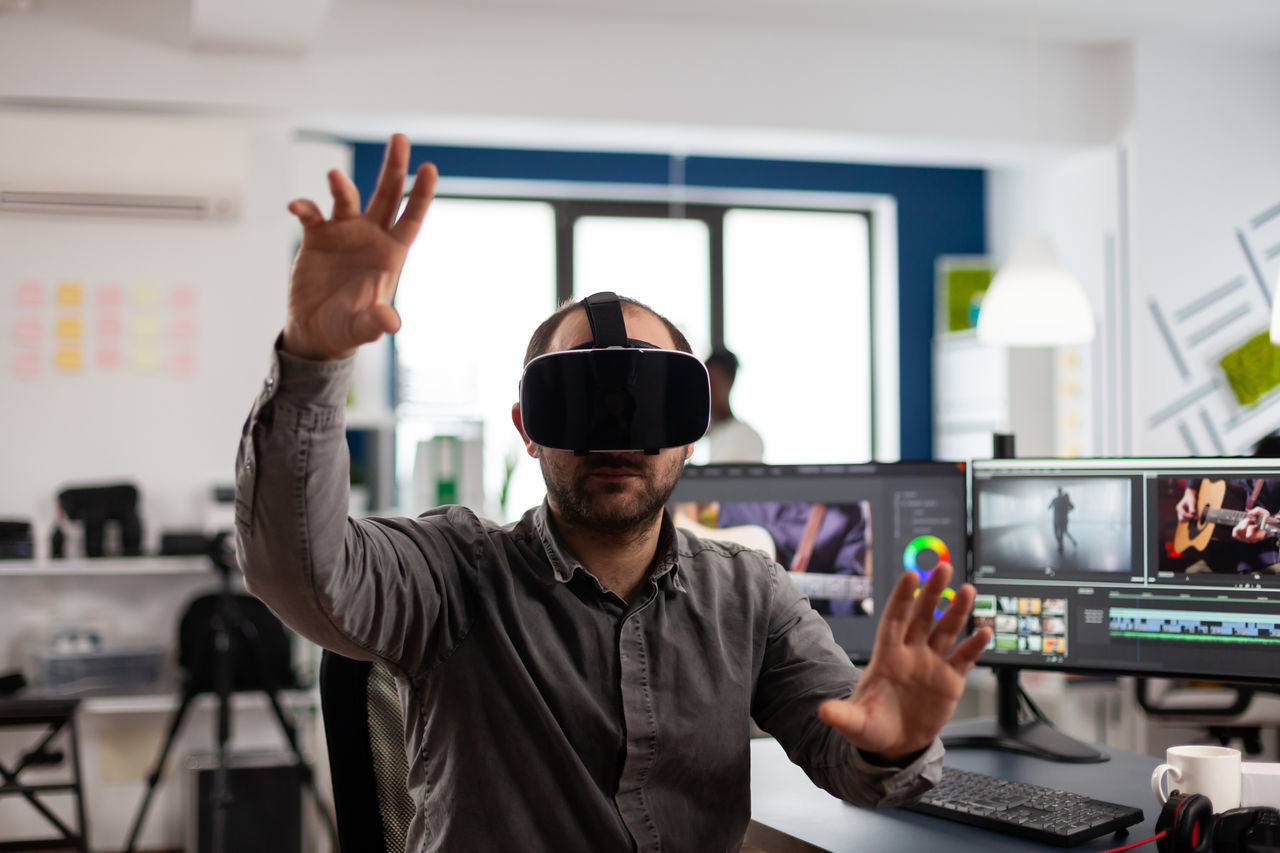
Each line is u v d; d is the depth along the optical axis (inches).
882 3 180.5
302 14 156.3
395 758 54.6
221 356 167.0
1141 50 197.9
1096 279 206.1
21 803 155.4
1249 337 200.8
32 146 159.5
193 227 166.6
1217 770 56.3
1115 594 74.6
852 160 229.0
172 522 164.6
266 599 39.7
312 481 37.2
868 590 82.1
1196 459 72.6
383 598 42.8
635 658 47.6
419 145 208.4
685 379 45.9
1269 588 70.2
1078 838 57.2
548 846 45.4
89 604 161.5
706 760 47.6
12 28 164.4
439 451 172.7
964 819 61.0
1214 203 200.2
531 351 50.1
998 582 78.3
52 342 161.8
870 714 38.9
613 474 45.7
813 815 63.2
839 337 236.1
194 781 139.9
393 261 35.6
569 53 182.9
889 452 231.5
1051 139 199.9
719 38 188.2
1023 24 190.2
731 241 231.1
